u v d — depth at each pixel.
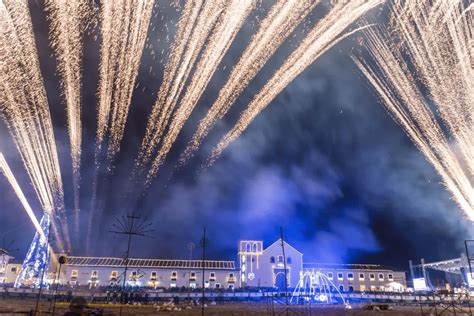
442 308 44.16
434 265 71.94
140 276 72.94
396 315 39.59
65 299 46.56
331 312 40.72
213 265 83.75
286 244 85.19
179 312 37.47
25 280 61.84
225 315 37.34
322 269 86.62
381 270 88.38
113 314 30.70
